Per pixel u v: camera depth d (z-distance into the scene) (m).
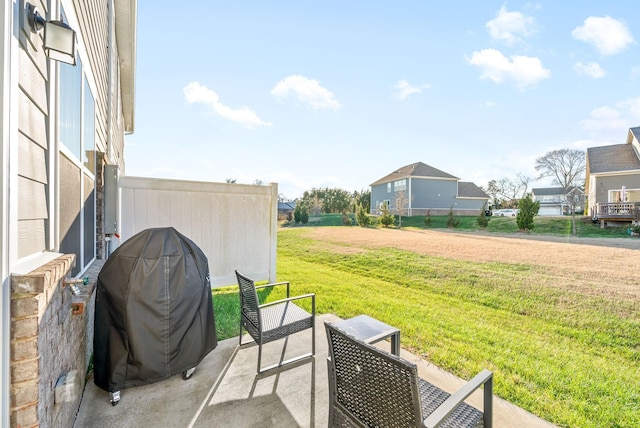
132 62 8.26
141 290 2.30
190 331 2.58
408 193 25.53
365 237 14.20
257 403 2.33
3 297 1.18
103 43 4.73
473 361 3.18
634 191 15.85
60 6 2.13
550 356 3.35
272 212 5.67
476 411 1.60
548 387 2.72
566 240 11.99
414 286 6.49
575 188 23.45
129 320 2.28
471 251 9.85
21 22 1.39
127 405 2.28
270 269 5.71
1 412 1.18
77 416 2.15
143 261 2.35
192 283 2.59
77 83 2.76
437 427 1.17
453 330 4.04
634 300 5.18
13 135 1.25
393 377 1.28
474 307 5.10
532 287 6.00
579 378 2.89
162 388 2.50
